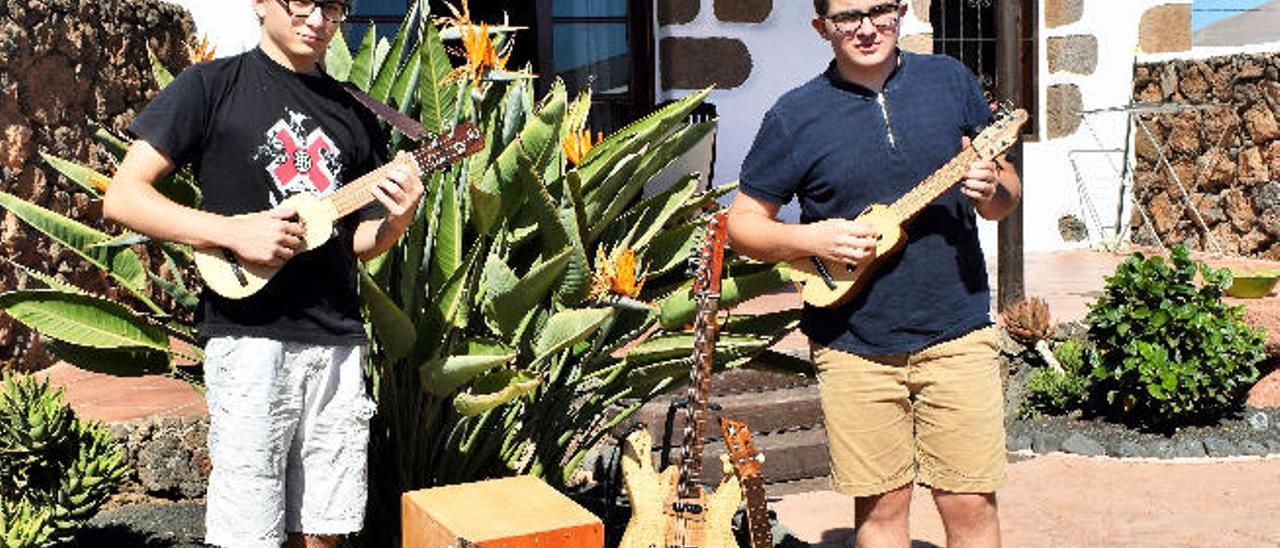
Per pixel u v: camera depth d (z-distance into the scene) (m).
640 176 4.57
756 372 7.02
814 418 6.87
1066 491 6.58
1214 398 7.67
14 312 4.09
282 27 3.42
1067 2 12.30
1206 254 11.83
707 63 10.22
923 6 11.35
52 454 4.71
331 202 3.47
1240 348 7.62
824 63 10.51
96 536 5.22
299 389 3.52
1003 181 3.85
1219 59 11.81
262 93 3.45
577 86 10.36
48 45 6.91
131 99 7.82
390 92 4.48
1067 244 12.57
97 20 7.45
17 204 4.28
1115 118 12.55
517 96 4.52
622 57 10.41
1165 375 7.37
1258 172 11.48
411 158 3.48
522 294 4.04
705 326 3.63
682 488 3.66
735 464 3.65
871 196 3.77
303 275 3.48
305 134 3.48
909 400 3.90
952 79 3.81
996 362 3.87
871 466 3.90
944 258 3.77
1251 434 7.43
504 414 4.53
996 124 3.62
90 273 7.29
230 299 3.45
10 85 6.56
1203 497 6.44
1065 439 7.39
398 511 4.38
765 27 10.34
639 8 10.35
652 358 4.51
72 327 4.17
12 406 4.68
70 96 7.14
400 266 4.37
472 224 4.43
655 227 4.83
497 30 4.70
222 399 3.47
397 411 4.27
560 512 3.64
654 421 6.38
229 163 3.44
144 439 5.67
